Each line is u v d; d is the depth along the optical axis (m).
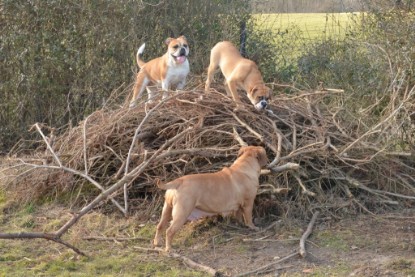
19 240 7.95
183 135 8.59
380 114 10.76
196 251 7.54
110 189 7.76
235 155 8.73
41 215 8.82
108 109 11.53
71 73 12.86
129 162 8.52
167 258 7.30
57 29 12.82
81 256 7.38
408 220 8.33
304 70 13.38
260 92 9.31
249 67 10.02
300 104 9.91
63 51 12.71
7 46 12.68
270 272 6.93
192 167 8.73
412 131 10.48
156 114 9.27
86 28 12.80
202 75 12.23
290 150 8.77
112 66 12.99
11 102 12.75
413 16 12.16
